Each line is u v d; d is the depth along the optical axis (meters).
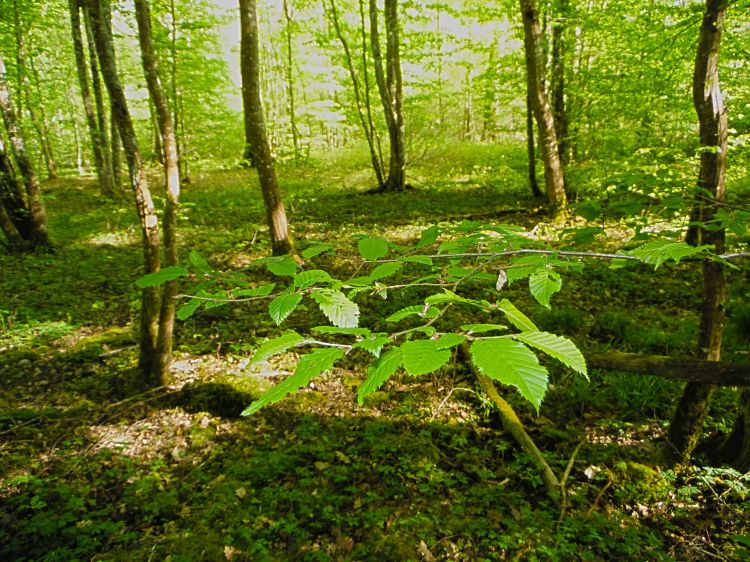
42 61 14.63
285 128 19.36
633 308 5.51
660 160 4.48
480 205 10.69
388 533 2.80
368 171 16.69
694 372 2.64
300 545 2.73
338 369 4.67
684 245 1.12
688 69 6.07
